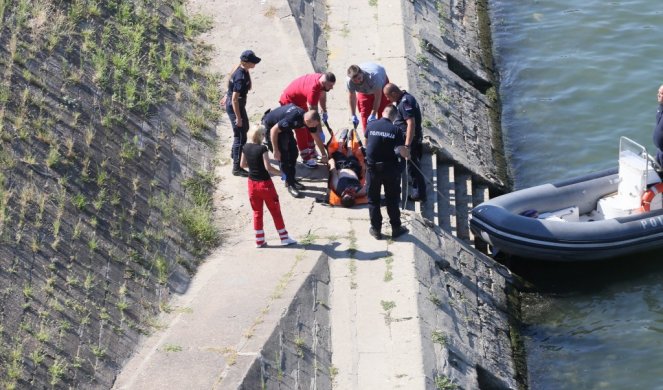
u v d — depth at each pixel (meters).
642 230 46.94
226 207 45.97
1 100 44.00
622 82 63.41
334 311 39.88
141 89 50.12
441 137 53.34
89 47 50.38
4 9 48.91
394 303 39.84
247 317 38.06
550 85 64.31
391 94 45.34
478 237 48.97
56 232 39.50
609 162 56.84
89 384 35.06
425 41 61.38
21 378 33.88
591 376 42.16
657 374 42.00
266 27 57.53
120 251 40.84
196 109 51.53
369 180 41.94
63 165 42.81
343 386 36.69
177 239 43.12
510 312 45.34
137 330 38.03
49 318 36.34
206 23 57.72
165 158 47.09
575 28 69.62
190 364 35.69
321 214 45.22
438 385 36.66
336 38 60.38
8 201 39.69
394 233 43.28
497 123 61.03
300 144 48.03
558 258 47.28
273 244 43.16
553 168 56.84
